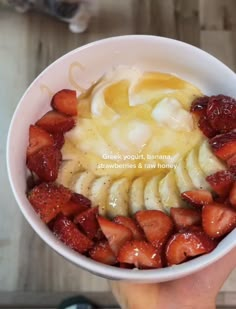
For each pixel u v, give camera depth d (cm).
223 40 39
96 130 27
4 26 39
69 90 27
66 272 35
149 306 28
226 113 26
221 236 24
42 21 39
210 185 25
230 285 35
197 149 27
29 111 26
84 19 39
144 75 28
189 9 40
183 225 24
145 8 40
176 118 27
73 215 25
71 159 26
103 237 24
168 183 26
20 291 35
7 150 24
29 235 35
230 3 40
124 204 25
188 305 28
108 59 27
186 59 27
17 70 38
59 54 39
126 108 27
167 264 24
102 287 35
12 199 36
